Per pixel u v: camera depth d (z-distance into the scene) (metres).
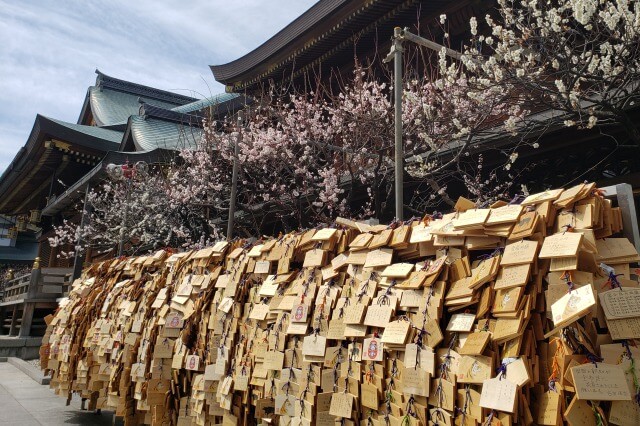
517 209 2.35
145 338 4.86
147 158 16.39
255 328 3.73
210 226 14.51
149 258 5.74
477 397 2.14
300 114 11.51
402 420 2.43
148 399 4.45
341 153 11.34
